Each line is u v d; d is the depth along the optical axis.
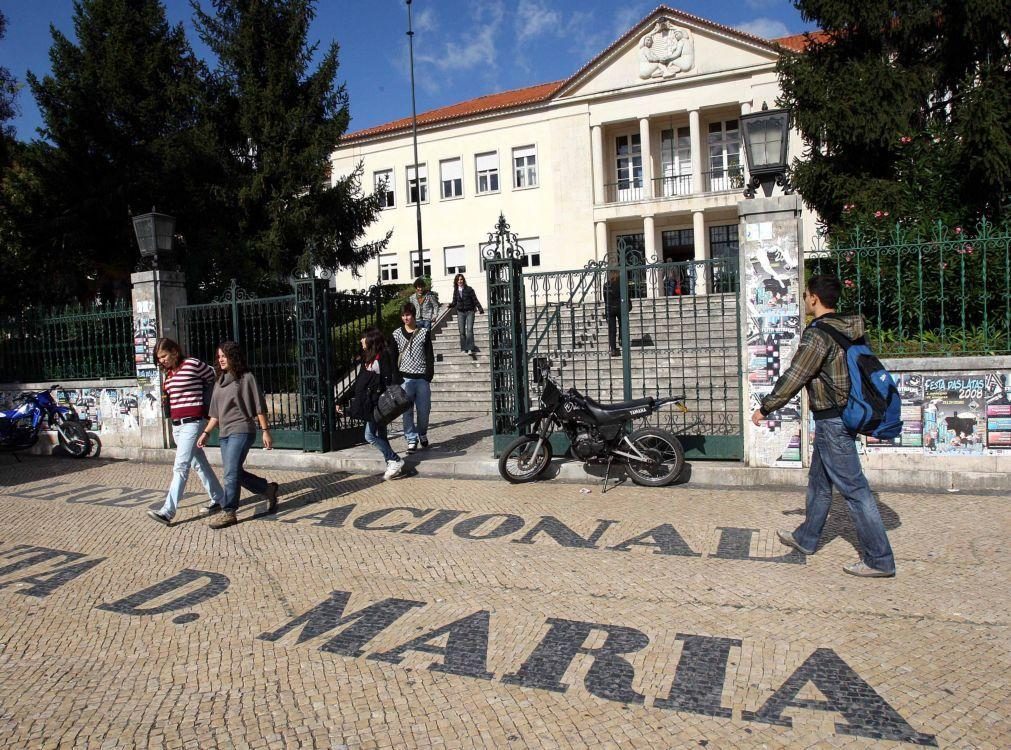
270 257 18.42
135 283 10.14
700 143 28.84
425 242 32.44
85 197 16.44
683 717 3.04
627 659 3.57
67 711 3.31
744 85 27.89
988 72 10.09
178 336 10.25
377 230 33.38
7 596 4.89
